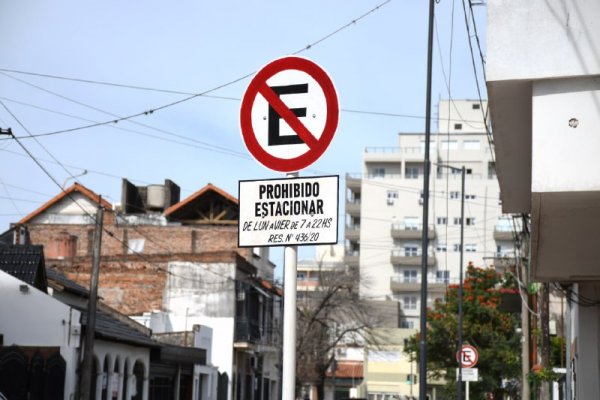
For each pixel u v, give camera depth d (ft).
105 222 186.80
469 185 326.85
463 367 105.40
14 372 83.97
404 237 326.85
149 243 185.37
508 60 25.23
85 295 120.16
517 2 25.36
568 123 24.71
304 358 189.37
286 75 22.57
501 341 148.97
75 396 94.73
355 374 286.87
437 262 325.21
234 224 194.29
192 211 198.59
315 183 21.66
